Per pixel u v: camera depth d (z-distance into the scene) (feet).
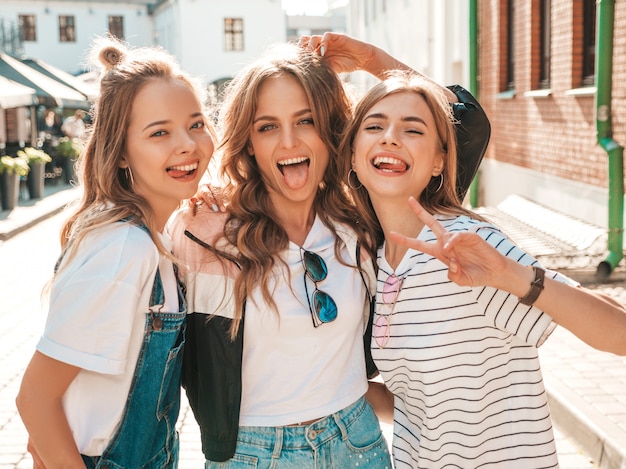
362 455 7.16
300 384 6.84
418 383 6.79
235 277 6.77
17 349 20.62
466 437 6.51
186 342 6.91
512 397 6.49
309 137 7.34
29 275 31.42
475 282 5.79
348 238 7.39
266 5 140.46
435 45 51.83
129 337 5.81
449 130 7.20
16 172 52.49
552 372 16.40
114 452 6.07
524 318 6.14
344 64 8.88
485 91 42.80
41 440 5.73
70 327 5.61
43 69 75.72
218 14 139.74
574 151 30.17
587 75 29.60
